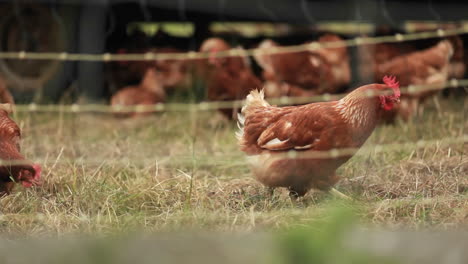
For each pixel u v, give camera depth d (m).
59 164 7.34
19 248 3.62
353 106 6.00
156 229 5.11
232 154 8.20
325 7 12.04
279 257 2.41
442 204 5.95
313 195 6.36
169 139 9.19
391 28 12.26
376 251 3.39
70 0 11.29
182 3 11.90
